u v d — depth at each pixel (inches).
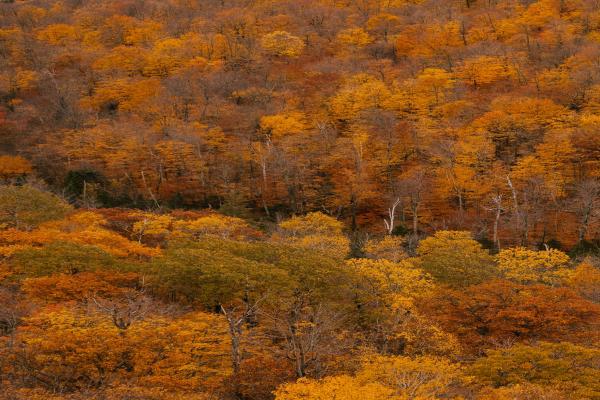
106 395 992.2
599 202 2810.0
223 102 4244.6
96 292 1475.1
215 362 1264.8
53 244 1744.6
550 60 4466.0
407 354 1427.2
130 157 3400.6
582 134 3169.3
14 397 948.6
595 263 2265.0
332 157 3427.7
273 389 1146.7
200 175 3395.7
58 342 1118.4
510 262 2068.2
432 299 1676.9
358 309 1616.6
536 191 2847.0
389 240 2379.4
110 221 2413.9
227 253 1797.5
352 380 1029.2
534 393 1039.0
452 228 2982.3
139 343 1181.7
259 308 1469.0
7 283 1582.2
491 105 3818.9
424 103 4001.0
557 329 1491.1
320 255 1847.9
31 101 4429.1
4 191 2295.8
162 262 1679.4
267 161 3457.2
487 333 1569.9
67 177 3240.7
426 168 3289.9
